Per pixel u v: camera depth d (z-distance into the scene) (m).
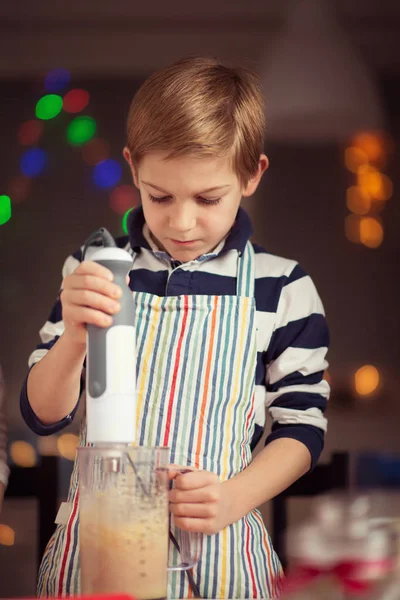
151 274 1.30
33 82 4.22
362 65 2.41
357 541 0.72
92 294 0.83
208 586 1.10
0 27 4.04
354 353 4.25
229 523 1.09
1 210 4.17
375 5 3.88
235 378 1.21
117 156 4.22
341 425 3.87
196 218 1.16
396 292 4.26
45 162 4.22
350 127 2.41
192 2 3.86
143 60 4.15
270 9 3.89
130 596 0.76
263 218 4.22
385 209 4.26
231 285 1.29
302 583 0.72
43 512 1.64
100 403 0.82
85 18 3.98
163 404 1.19
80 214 4.22
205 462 1.17
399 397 4.04
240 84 1.24
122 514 0.83
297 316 1.32
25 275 4.21
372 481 2.92
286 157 4.23
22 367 4.16
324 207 4.23
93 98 4.22
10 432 3.51
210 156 1.11
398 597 0.70
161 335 1.22
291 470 1.19
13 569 3.19
